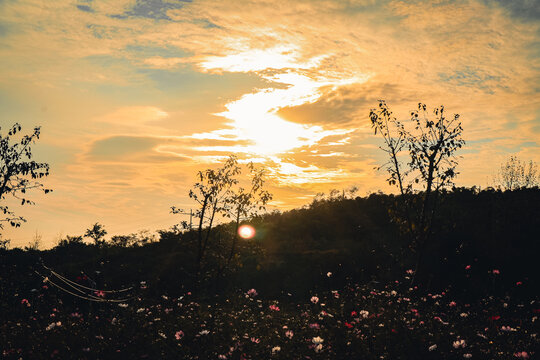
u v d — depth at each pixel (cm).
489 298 1476
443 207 2427
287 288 1994
